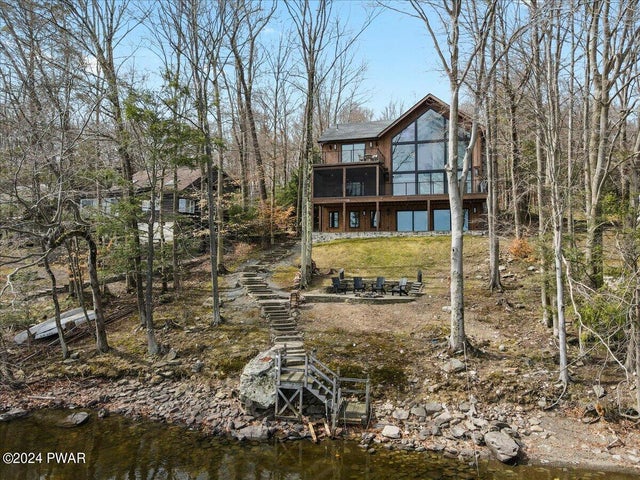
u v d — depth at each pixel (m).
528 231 20.70
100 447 9.89
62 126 13.78
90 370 13.90
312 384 11.31
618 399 9.88
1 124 13.44
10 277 12.94
